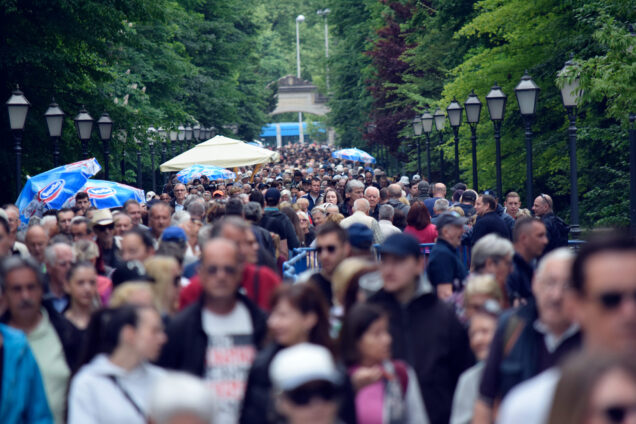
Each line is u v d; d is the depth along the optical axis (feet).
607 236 24.53
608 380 17.11
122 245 61.11
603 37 116.67
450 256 61.11
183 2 382.22
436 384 41.47
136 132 195.72
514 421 24.30
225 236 48.37
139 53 264.72
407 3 357.41
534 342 34.35
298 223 108.58
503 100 143.95
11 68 169.27
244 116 542.16
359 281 44.52
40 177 111.45
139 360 37.73
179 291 50.93
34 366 40.86
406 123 347.77
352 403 34.24
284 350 36.29
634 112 115.03
